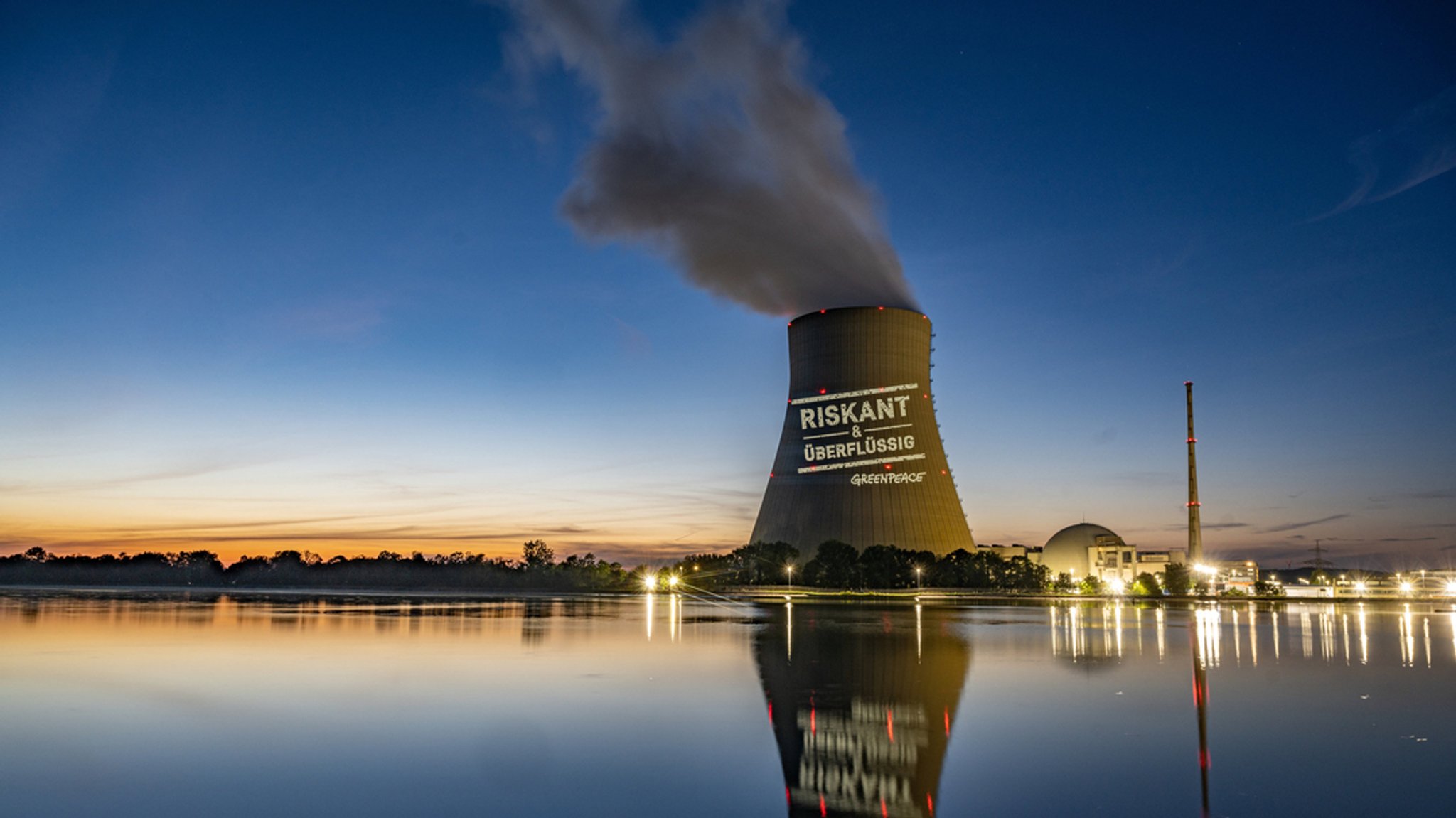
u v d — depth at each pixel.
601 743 24.39
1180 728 26.59
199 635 55.94
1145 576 178.62
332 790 19.91
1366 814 18.53
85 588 170.75
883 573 153.25
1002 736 25.53
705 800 19.31
